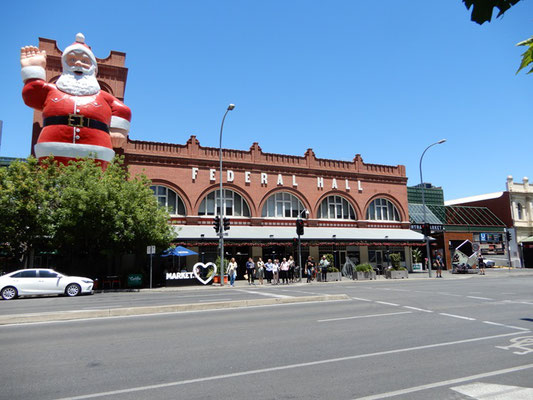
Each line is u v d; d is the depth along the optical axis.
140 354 6.84
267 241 30.16
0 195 21.77
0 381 5.42
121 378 5.51
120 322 10.27
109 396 4.80
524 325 9.34
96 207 22.03
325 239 31.88
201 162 31.02
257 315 11.20
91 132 25.20
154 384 5.24
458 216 45.00
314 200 34.88
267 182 33.16
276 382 5.27
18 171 22.62
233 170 32.09
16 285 18.05
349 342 7.62
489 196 52.47
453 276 31.98
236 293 19.25
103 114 26.05
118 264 28.30
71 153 24.53
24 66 25.44
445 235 42.12
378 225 37.47
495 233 45.91
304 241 31.09
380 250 37.38
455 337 8.03
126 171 27.72
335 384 5.16
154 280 27.41
